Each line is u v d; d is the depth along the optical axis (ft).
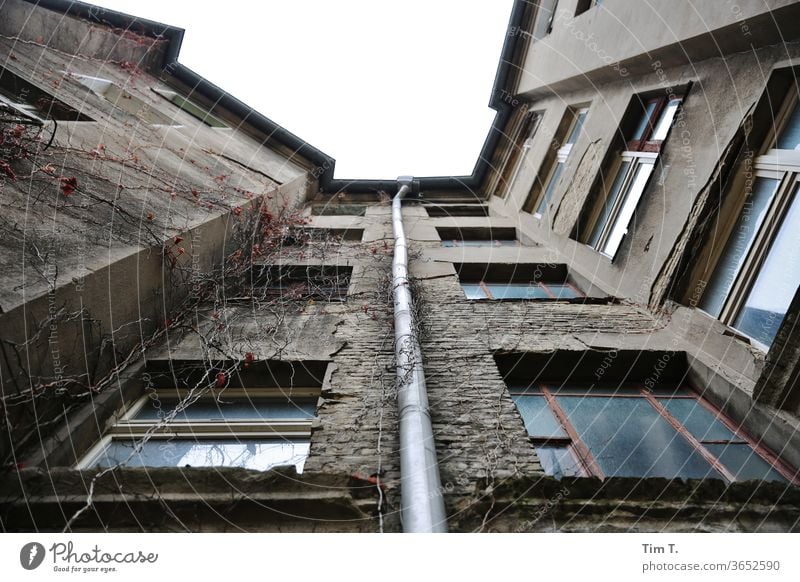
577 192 26.08
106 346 13.25
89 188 15.78
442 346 16.38
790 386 12.19
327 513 10.06
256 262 23.48
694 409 14.43
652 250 19.04
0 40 23.57
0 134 13.97
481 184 44.60
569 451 13.03
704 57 18.51
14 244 11.54
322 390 13.84
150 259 15.35
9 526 9.39
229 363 15.06
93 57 31.42
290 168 38.86
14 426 10.16
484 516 10.09
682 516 10.00
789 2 13.28
